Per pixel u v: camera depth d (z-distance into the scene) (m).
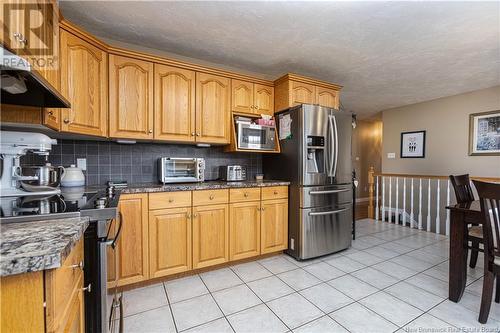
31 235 0.74
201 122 2.48
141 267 2.00
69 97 1.71
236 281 2.16
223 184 2.42
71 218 1.01
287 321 1.62
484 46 2.36
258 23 2.00
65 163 2.18
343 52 2.52
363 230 3.82
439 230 3.70
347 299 1.88
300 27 2.05
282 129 2.84
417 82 3.41
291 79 2.77
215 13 1.87
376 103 4.61
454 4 1.72
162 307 1.77
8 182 1.41
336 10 1.81
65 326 0.73
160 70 2.26
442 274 2.31
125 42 2.36
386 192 4.46
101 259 1.15
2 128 1.50
